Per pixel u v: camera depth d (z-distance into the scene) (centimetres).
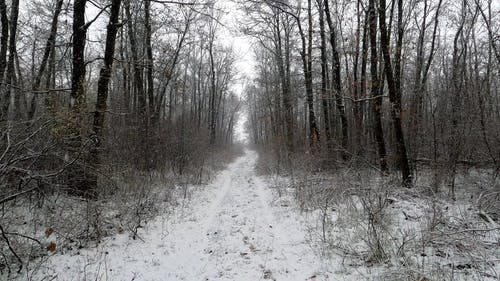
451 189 962
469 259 500
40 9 1264
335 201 905
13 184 603
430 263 489
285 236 688
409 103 1413
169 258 572
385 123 1656
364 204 739
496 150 1087
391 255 523
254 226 771
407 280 432
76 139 727
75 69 895
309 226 730
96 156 858
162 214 841
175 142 1659
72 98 870
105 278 484
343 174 1088
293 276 497
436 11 1647
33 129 625
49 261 529
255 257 577
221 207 996
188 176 1438
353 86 1441
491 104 1284
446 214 706
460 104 1112
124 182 1028
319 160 1404
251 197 1156
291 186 1239
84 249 590
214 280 488
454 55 1738
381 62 1462
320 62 1705
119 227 689
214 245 642
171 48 1547
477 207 765
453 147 991
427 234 567
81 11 916
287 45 2130
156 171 1437
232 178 1745
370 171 1155
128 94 1752
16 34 1223
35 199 746
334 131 1847
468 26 1834
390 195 880
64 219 671
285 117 2089
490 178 1024
